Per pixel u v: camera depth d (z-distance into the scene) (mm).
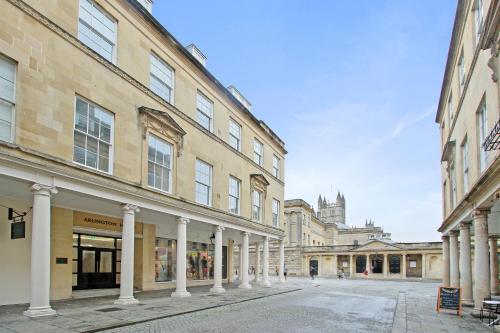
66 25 13664
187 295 18781
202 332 10797
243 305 17297
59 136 12859
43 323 10539
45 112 12445
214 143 23406
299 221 72188
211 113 23844
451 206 22828
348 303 20078
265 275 30078
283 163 36031
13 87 11648
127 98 16328
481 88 14047
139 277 21266
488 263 14742
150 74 18438
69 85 13453
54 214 16109
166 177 18750
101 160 14938
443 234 26641
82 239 18219
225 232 27531
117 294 18453
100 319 11539
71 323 10719
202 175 22141
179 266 18938
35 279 11477
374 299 23031
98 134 14836
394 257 62938
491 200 13469
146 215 19141
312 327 12227
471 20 16062
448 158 23062
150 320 12211
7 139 11367
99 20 15555
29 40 12117
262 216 30297
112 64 15531
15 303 14062
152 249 22172
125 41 16703
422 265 59812
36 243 11617
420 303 20859
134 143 16531
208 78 23234
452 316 15273
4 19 11422
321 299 21734
